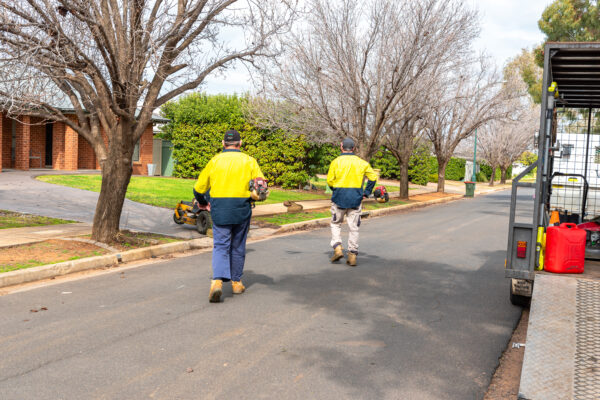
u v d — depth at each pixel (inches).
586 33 933.2
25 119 919.0
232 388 152.3
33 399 141.7
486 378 166.1
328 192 1021.8
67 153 997.2
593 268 243.3
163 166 1149.1
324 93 746.8
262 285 283.7
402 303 253.9
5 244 342.6
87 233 405.4
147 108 372.2
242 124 1010.7
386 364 174.9
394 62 709.3
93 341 188.9
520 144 1989.4
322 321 220.5
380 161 1651.1
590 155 309.7
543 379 144.9
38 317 216.8
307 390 152.3
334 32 705.6
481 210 866.8
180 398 145.0
